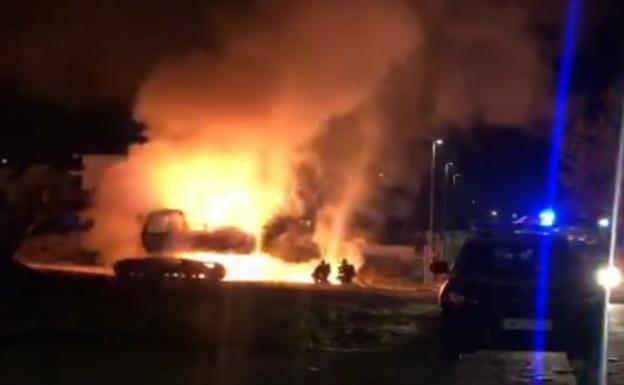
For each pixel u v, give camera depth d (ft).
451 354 40.29
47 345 46.44
